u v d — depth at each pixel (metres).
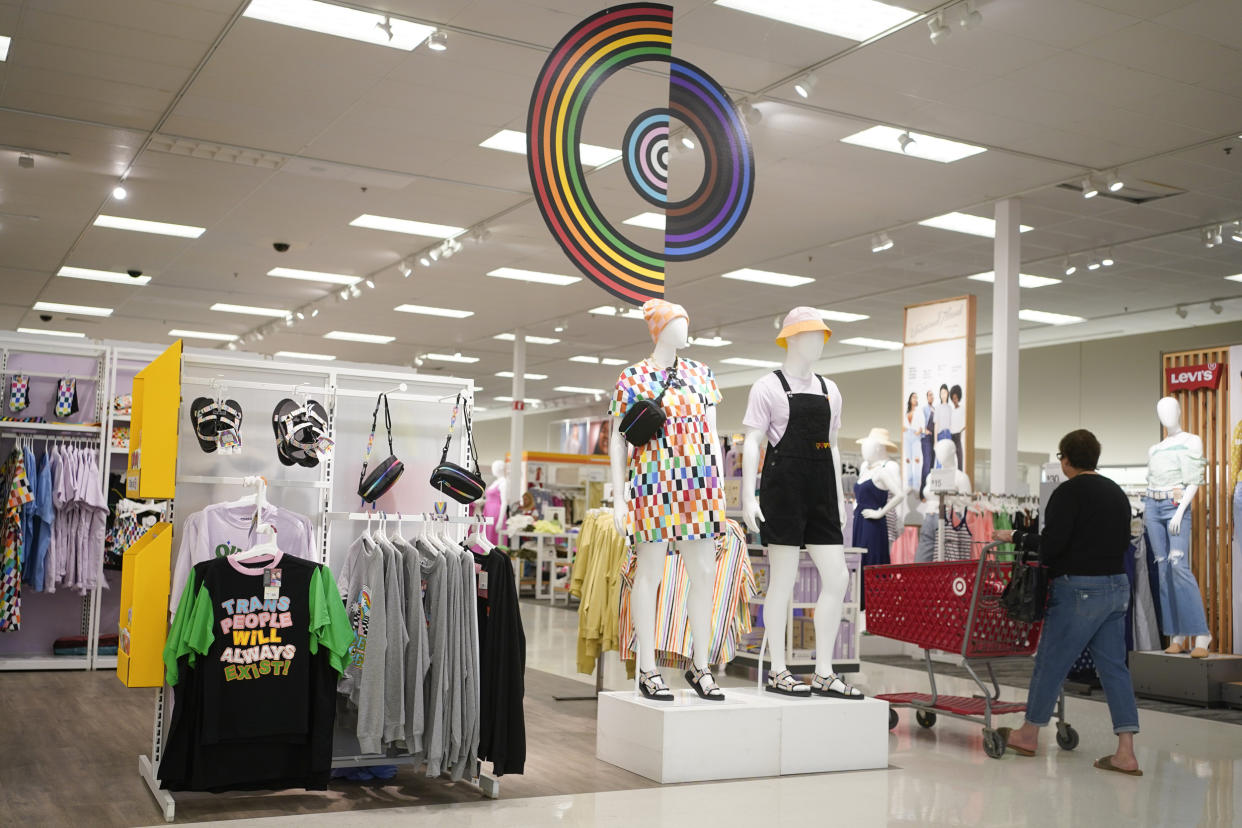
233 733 3.67
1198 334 15.82
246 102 8.37
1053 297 14.36
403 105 8.35
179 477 4.07
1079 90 7.68
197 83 8.01
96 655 7.12
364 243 12.58
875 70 7.47
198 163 9.82
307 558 4.23
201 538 3.93
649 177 5.60
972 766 5.09
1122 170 9.34
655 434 4.70
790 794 4.39
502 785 4.35
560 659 8.66
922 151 9.03
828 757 4.87
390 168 9.86
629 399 4.71
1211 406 8.38
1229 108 7.92
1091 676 8.02
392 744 4.14
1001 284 10.19
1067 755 5.44
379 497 4.44
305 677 3.80
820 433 5.03
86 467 7.02
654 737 4.55
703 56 7.36
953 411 10.20
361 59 7.51
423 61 7.52
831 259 12.77
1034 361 18.03
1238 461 7.95
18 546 6.81
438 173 9.98
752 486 4.98
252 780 3.76
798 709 4.81
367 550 4.10
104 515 7.13
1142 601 8.10
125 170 10.06
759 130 8.69
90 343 7.66
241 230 12.06
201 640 3.63
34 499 6.86
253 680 3.72
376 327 18.25
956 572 5.54
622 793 4.29
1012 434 9.96
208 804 3.91
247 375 4.55
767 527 5.01
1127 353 16.73
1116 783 4.80
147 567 3.84
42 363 7.41
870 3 6.52
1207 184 9.64
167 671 3.65
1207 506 8.35
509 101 8.22
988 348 18.17
